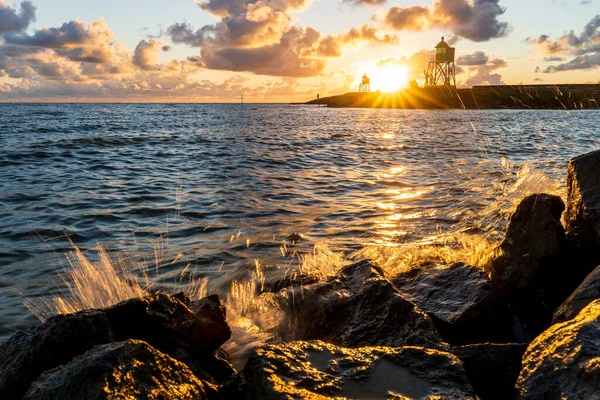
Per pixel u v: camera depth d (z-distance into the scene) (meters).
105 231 8.34
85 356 2.34
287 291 4.56
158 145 24.52
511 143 22.89
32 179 13.79
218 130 38.03
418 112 98.06
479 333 4.05
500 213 8.17
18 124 40.72
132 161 18.11
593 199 4.59
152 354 2.42
